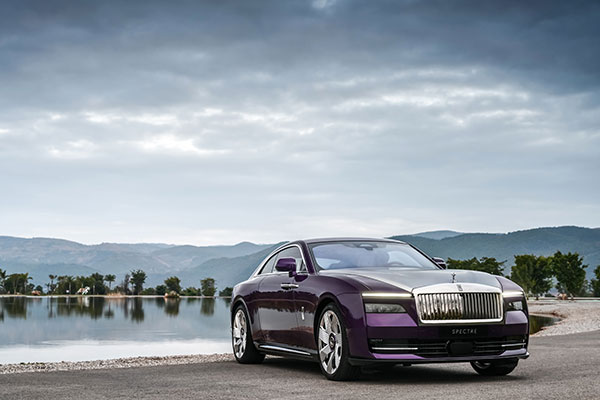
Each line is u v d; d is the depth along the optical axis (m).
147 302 147.38
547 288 97.31
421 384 6.41
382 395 5.62
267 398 5.62
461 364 8.52
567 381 6.29
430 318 6.43
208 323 53.19
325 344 7.02
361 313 6.50
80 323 54.41
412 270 7.25
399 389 6.02
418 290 6.48
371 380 6.81
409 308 6.45
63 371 8.25
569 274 94.12
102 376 7.56
